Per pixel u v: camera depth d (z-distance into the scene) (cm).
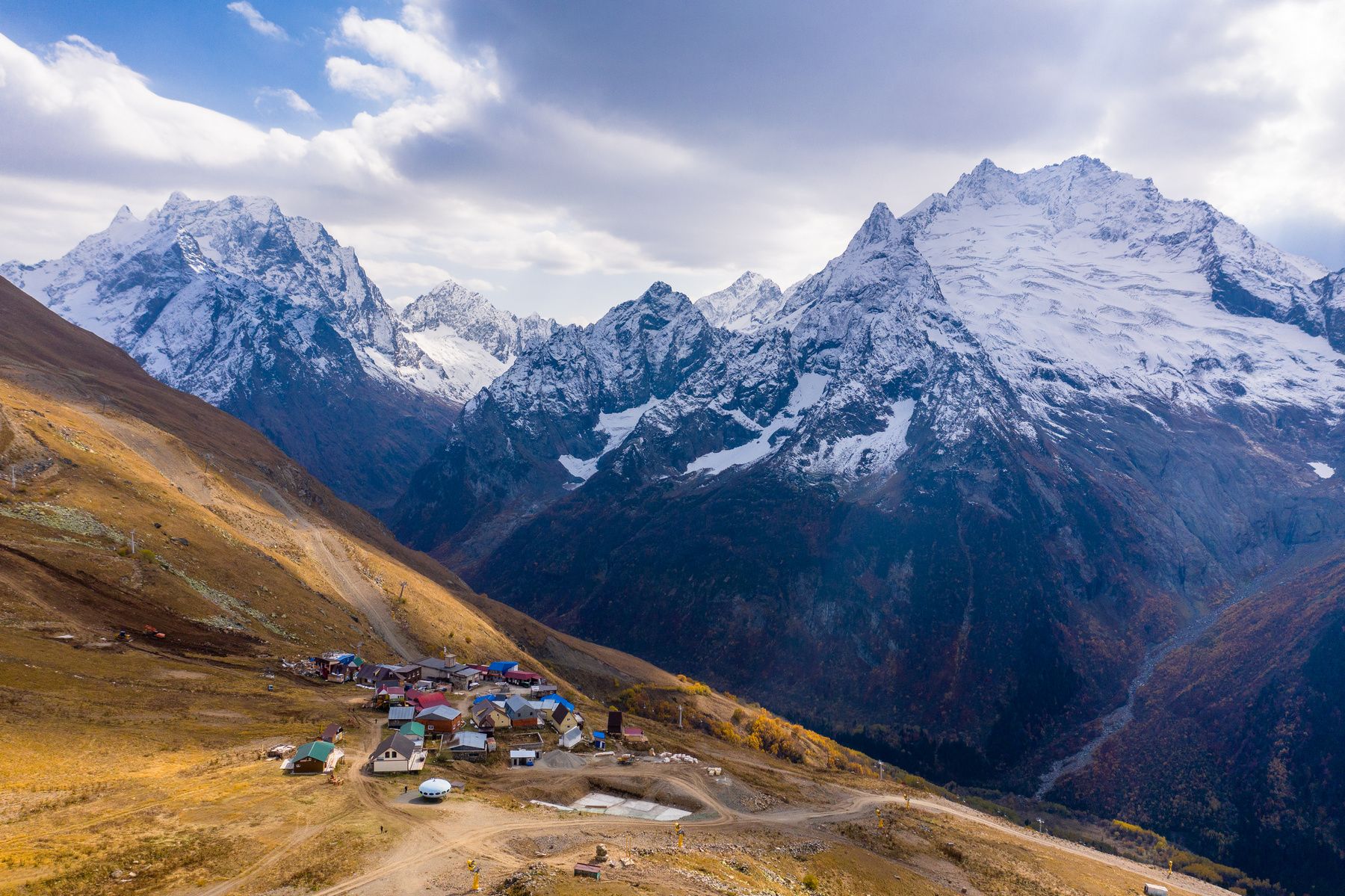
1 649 9825
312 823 7262
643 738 13225
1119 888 12706
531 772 10369
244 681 11462
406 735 9569
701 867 7612
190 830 6762
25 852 5950
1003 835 14438
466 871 6625
